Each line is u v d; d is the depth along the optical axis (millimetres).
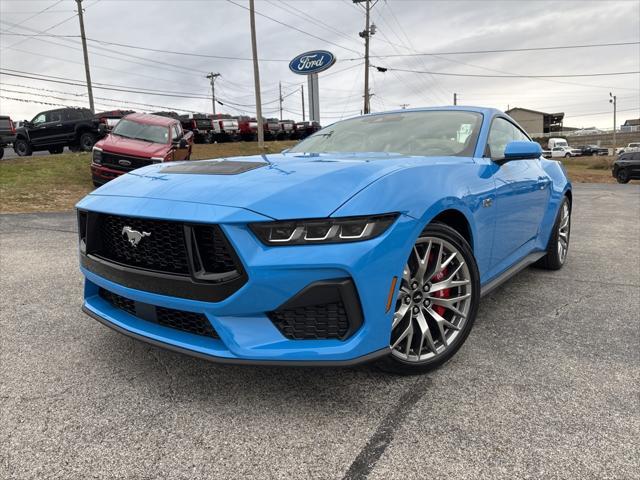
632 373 2381
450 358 2496
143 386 2254
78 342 2742
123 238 2223
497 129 3477
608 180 24688
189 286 1988
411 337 2281
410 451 1783
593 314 3240
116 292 2277
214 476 1655
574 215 8711
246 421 1978
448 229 2373
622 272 4391
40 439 1854
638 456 1745
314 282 1906
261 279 1880
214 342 2047
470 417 1998
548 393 2188
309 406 2088
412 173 2279
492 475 1653
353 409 2064
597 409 2053
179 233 2012
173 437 1870
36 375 2357
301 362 1933
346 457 1753
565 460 1726
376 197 2023
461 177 2580
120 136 11195
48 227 6781
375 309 1998
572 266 4645
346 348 1953
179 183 2256
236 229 1895
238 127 30797
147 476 1656
